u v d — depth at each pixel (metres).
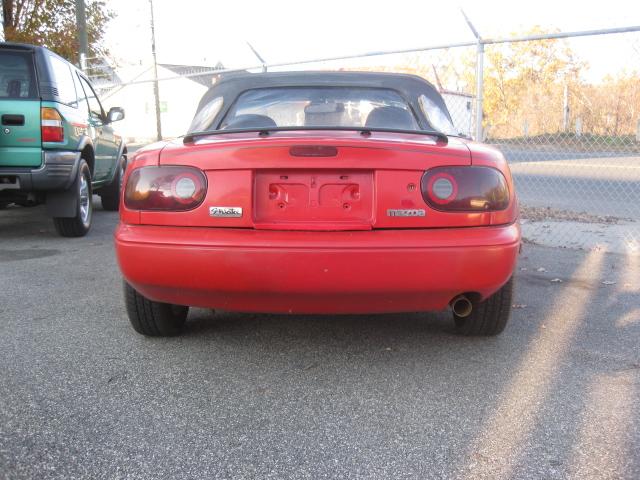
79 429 2.42
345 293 2.74
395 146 2.78
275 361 3.16
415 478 2.09
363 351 3.32
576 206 9.49
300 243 2.70
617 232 7.10
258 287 2.74
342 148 2.75
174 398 2.71
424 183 2.77
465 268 2.74
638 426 2.46
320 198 2.78
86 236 6.93
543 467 2.16
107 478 2.08
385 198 2.75
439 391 2.80
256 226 2.77
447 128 3.73
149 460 2.20
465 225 2.79
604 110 9.24
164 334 3.49
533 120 10.59
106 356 3.21
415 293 2.76
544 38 6.47
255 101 3.80
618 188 11.91
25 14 16.72
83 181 6.87
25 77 6.05
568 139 9.62
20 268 5.27
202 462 2.19
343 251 2.68
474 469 2.15
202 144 2.87
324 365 3.11
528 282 4.87
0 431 2.39
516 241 2.82
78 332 3.59
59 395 2.73
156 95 25.08
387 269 2.70
